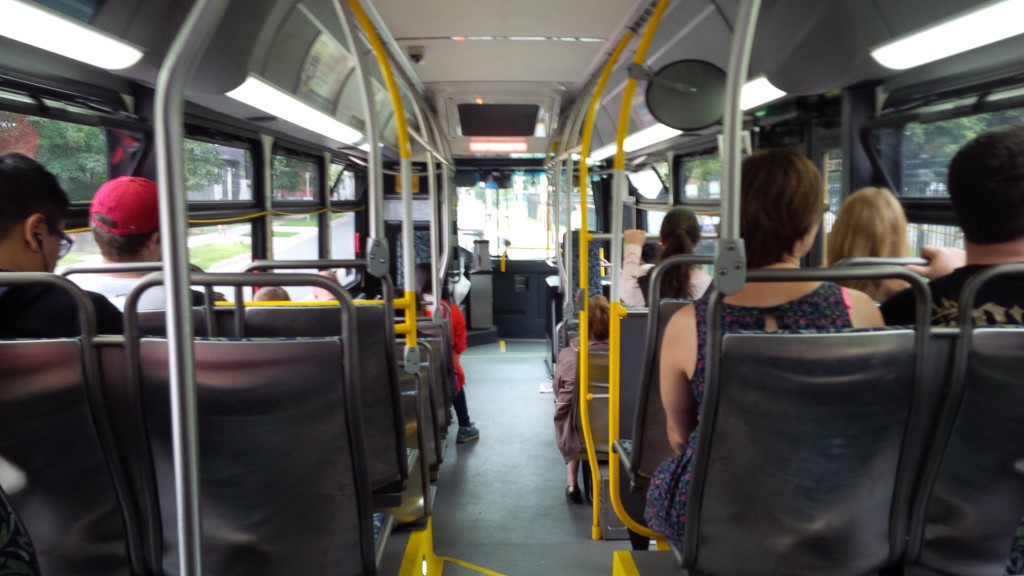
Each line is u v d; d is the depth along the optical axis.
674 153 7.00
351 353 1.70
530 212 11.98
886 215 2.81
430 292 7.40
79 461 1.68
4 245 1.82
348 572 1.88
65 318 1.85
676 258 2.17
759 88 4.49
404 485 2.62
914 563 1.72
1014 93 2.94
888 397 1.54
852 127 3.92
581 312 4.25
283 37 4.18
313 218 7.95
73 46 2.85
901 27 3.07
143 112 3.87
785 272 1.48
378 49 2.79
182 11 3.19
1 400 1.55
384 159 9.67
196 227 4.93
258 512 1.78
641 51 2.68
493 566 4.12
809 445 1.56
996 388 1.56
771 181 1.63
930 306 1.51
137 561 1.81
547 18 4.58
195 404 1.40
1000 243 1.69
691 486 1.66
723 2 3.97
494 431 7.05
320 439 1.75
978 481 1.63
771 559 1.66
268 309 2.62
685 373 1.75
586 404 4.34
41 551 1.68
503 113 7.89
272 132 6.23
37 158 3.21
